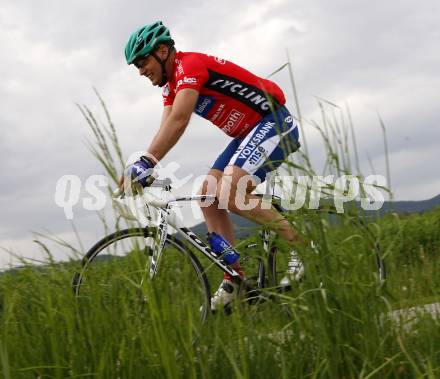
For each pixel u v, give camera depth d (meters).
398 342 2.07
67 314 2.10
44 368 2.03
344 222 2.17
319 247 2.08
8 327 2.15
